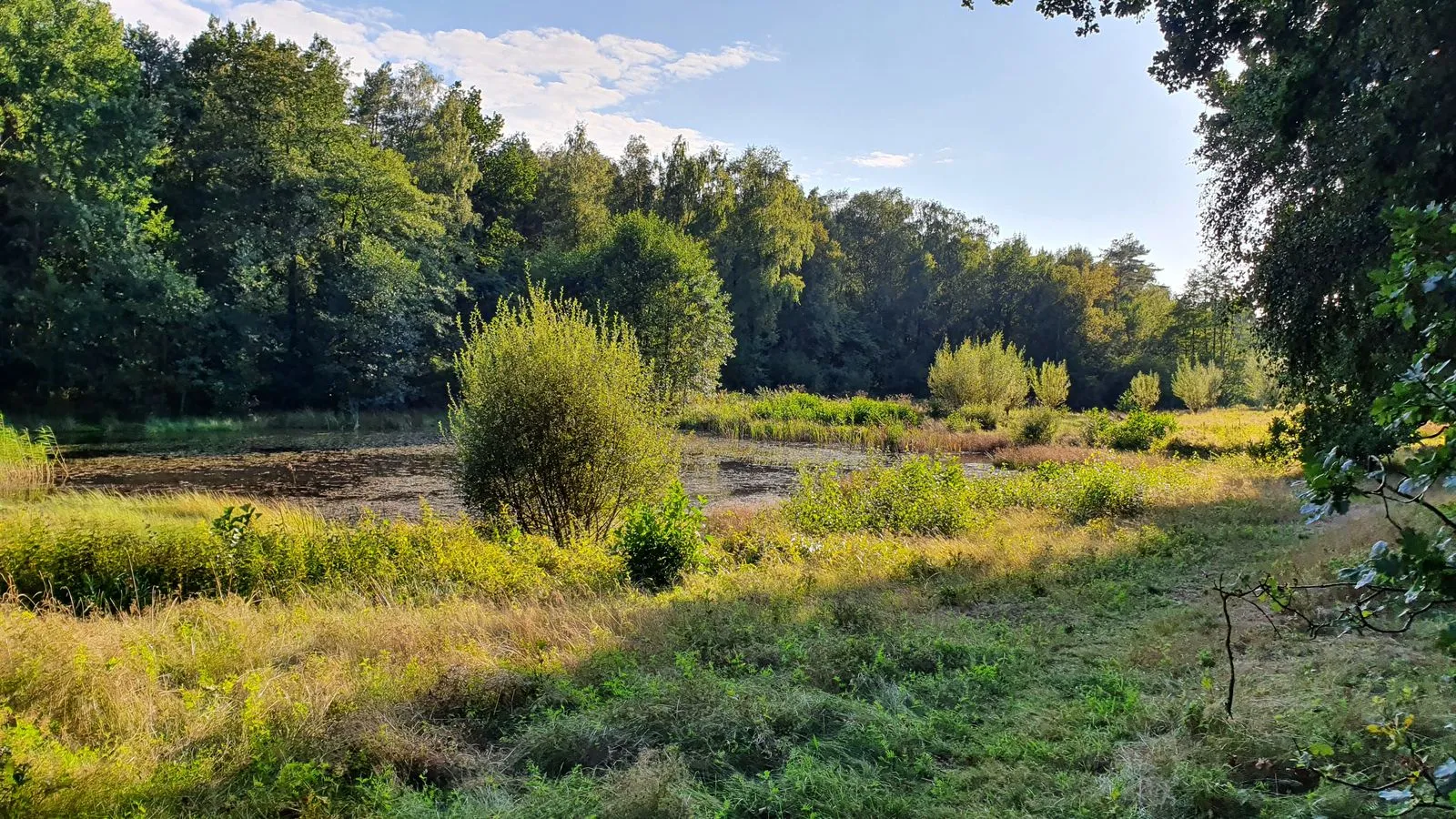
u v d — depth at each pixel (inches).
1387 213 87.0
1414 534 74.5
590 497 466.0
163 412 1258.0
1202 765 152.0
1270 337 438.3
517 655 232.7
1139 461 784.3
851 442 1214.3
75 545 333.7
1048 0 354.3
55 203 1103.6
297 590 335.3
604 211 2178.9
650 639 246.4
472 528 441.4
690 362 1563.7
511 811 144.9
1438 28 241.4
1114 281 3038.9
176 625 261.7
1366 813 127.4
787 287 2213.3
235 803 150.1
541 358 460.1
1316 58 291.0
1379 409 83.1
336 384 1450.5
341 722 180.5
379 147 2011.6
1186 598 291.6
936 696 198.1
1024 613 283.1
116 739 171.0
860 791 151.6
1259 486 595.2
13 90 1088.2
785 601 291.7
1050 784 153.2
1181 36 351.6
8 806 141.0
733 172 2262.6
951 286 2901.1
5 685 187.6
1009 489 604.4
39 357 1133.7
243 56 1342.3
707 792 154.6
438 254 1637.6
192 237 1348.4
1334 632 224.8
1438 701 162.1
